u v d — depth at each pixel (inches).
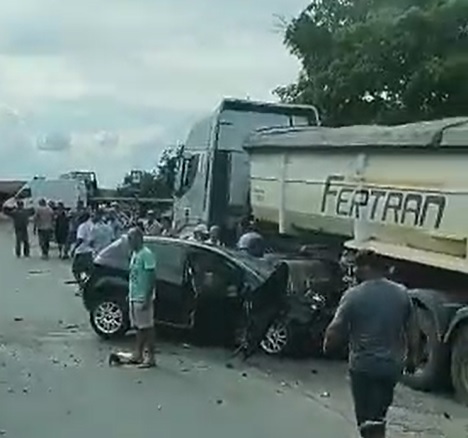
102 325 658.8
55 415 422.3
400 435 406.3
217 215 830.5
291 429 403.5
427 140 528.7
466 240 509.4
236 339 630.5
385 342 311.7
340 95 1015.6
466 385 487.2
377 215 589.6
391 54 976.9
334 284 609.9
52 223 1440.7
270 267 629.9
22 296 916.6
